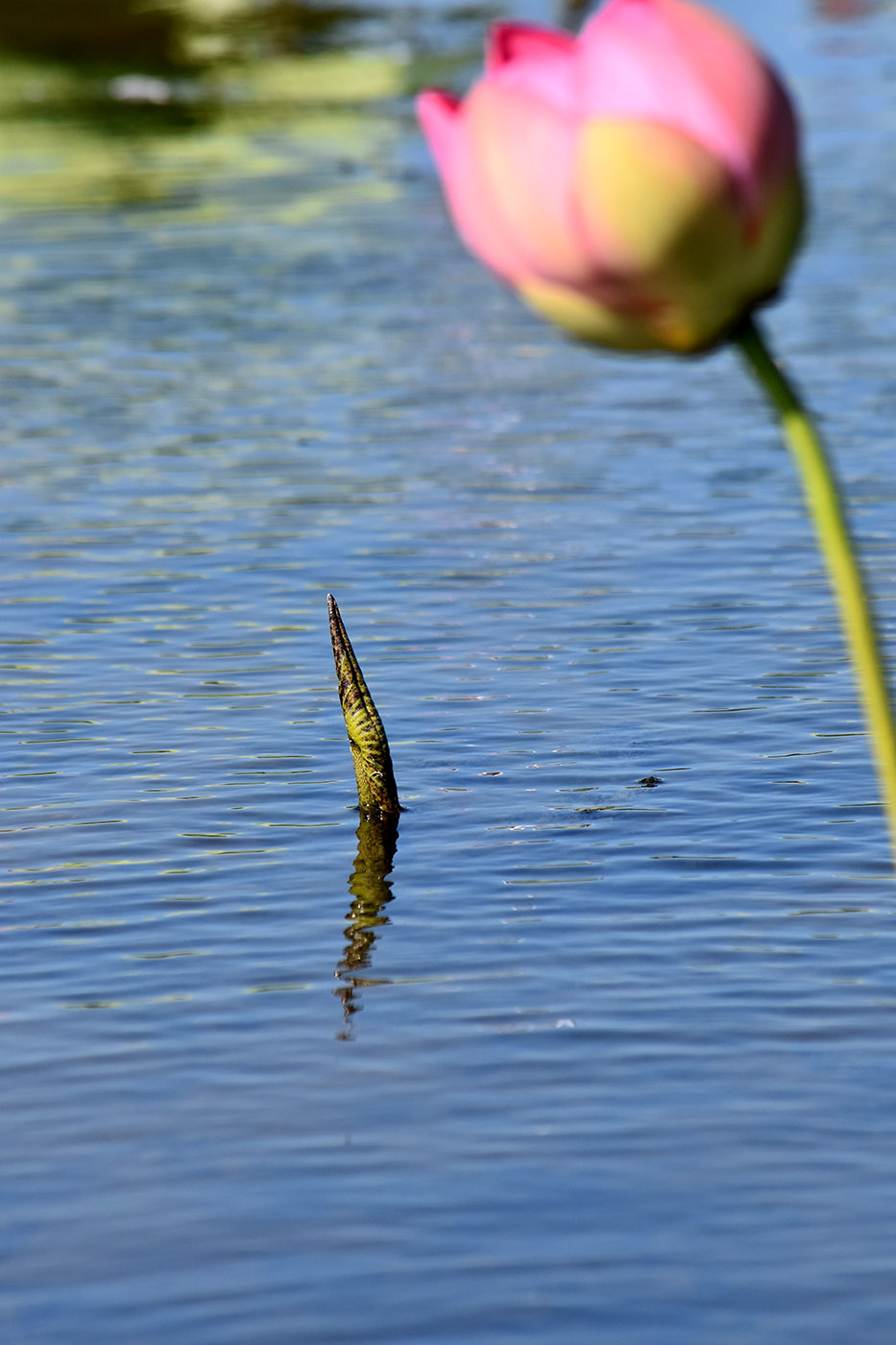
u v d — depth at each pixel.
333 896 11.15
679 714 14.12
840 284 30.59
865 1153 8.08
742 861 11.41
